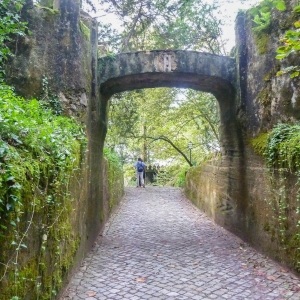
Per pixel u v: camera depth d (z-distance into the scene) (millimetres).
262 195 6227
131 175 24375
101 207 8234
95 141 7145
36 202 2920
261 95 6551
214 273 5160
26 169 2695
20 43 5750
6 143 2729
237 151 7707
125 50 11172
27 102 5301
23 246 2498
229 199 8297
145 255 6219
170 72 7270
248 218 6977
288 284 4625
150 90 16078
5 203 2240
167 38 11414
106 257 6062
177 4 10734
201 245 6988
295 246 4922
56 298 3809
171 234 8078
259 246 6367
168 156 22078
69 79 5867
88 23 6770
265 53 6512
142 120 17391
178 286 4617
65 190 4004
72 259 4680
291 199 5047
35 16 5848
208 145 19422
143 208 12242
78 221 5160
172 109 16844
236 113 7426
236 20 7398
